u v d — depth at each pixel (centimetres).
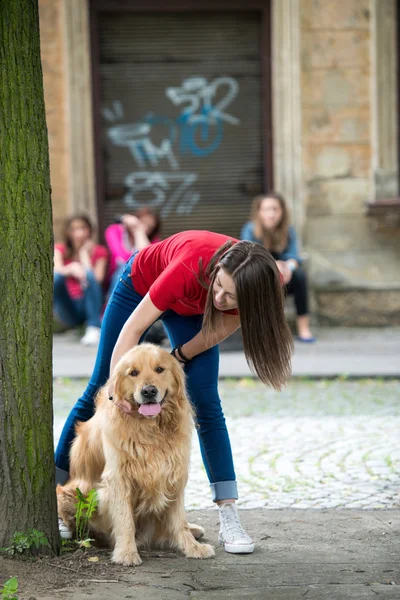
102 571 367
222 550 399
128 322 382
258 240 983
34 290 370
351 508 462
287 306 1092
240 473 535
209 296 369
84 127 1093
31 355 371
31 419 372
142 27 1112
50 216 378
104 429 382
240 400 761
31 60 367
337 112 1109
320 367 870
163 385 368
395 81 1100
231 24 1116
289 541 409
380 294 1121
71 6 1072
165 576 362
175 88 1124
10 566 361
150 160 1133
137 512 391
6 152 363
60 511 416
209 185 1141
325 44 1102
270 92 1123
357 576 360
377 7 1088
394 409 713
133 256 417
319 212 1116
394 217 1098
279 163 1109
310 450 587
